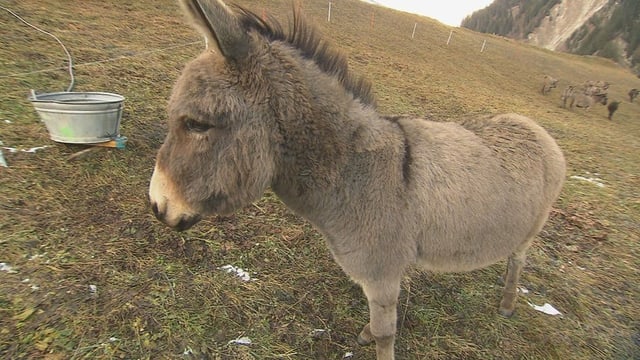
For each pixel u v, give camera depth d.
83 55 6.34
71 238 3.04
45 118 3.80
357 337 2.79
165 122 4.98
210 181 1.78
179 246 3.22
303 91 1.84
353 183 2.04
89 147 4.07
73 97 4.24
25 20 7.29
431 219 2.21
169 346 2.44
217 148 1.74
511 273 3.09
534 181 2.54
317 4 22.94
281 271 3.22
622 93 27.44
